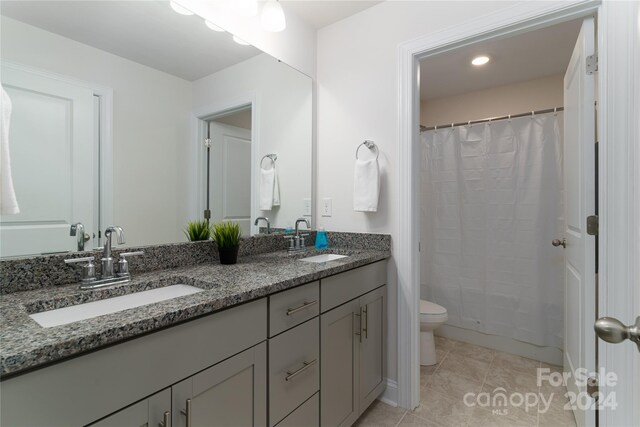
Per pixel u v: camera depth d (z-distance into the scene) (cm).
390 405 184
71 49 116
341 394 148
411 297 181
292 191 206
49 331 67
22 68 103
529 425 165
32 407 60
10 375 57
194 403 87
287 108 202
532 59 252
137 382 74
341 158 210
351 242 202
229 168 172
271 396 111
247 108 180
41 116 107
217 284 109
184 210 152
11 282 99
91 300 100
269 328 110
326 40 218
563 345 221
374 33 195
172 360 81
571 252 173
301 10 200
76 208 116
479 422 168
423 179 290
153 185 141
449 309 279
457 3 166
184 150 153
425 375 217
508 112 301
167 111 146
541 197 240
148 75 139
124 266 119
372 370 173
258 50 183
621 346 122
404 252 182
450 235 278
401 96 183
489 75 281
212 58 163
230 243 152
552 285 236
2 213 93
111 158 127
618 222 125
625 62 124
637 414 81
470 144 269
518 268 248
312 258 189
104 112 125
